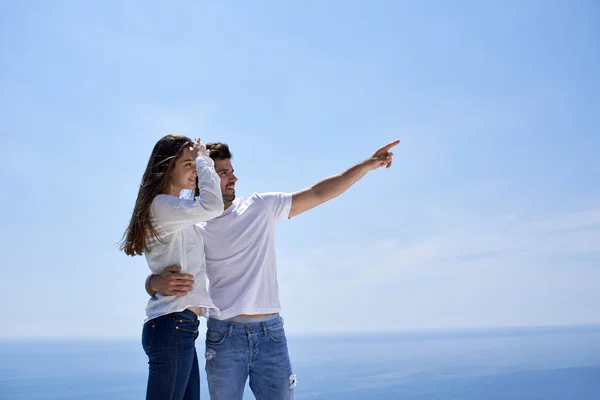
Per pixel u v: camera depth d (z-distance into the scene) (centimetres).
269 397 191
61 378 5850
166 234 156
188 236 163
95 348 13612
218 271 195
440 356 8475
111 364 8488
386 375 5375
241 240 196
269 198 207
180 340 151
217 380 187
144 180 164
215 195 155
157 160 165
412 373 5494
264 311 192
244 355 189
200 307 169
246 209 202
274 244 206
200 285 162
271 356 191
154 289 154
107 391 4688
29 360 10225
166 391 147
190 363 155
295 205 210
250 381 194
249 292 190
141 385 5153
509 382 4509
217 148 206
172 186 168
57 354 11638
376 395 4056
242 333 189
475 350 10031
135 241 158
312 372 5850
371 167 215
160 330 151
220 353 188
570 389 4184
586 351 8869
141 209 158
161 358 149
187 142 170
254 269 195
